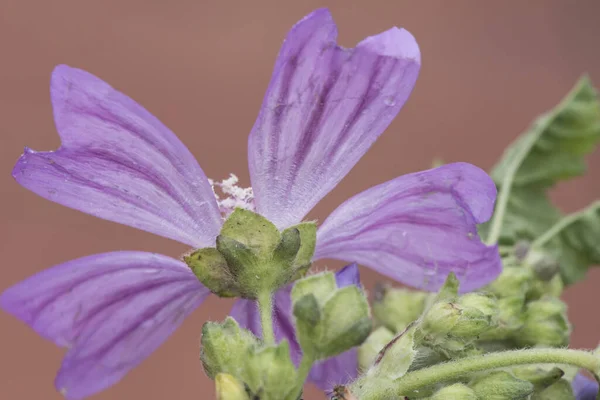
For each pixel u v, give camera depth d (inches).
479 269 8.7
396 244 8.8
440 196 8.6
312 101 8.6
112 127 8.5
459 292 8.8
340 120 8.6
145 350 8.8
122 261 8.6
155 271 8.7
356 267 8.6
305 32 8.4
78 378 8.6
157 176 8.6
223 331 8.2
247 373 8.1
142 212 8.6
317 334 8.2
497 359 8.3
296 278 8.7
